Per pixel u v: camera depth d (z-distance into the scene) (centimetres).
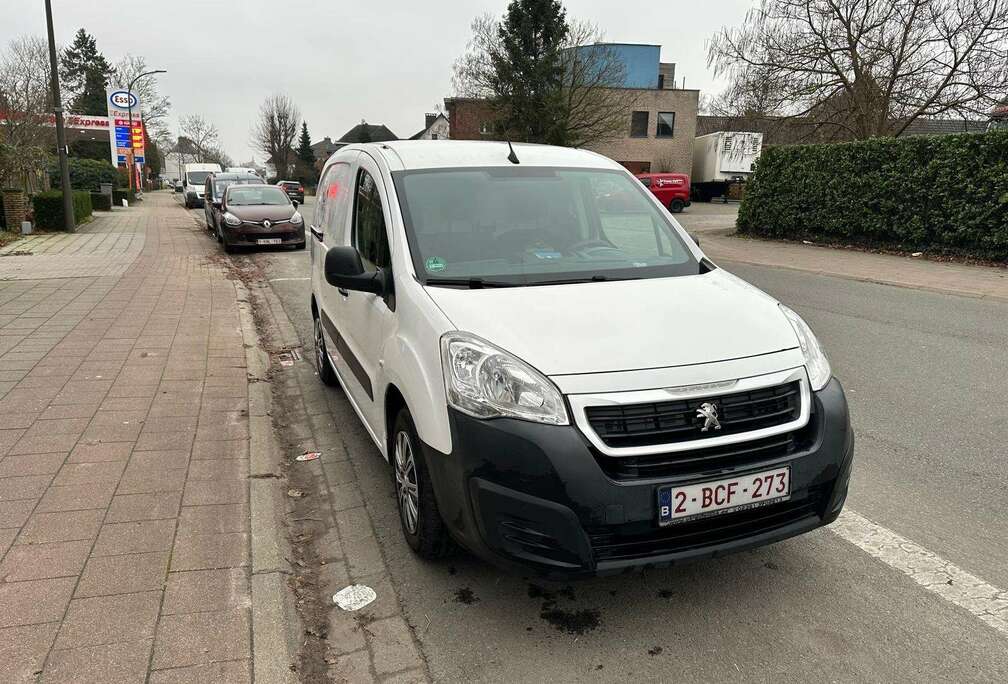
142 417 490
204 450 435
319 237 578
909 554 337
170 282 1090
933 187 1417
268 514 356
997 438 482
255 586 297
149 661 251
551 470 256
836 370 645
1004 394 575
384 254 375
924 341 755
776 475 273
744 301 330
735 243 1886
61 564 308
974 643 273
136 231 2111
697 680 256
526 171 416
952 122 1923
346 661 267
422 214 372
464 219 375
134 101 4878
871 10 1872
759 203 2002
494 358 273
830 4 1906
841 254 1562
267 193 1688
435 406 287
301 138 9075
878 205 1569
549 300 315
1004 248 1305
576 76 4056
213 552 321
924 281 1155
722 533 274
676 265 377
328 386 602
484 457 267
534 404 263
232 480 395
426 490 310
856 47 1905
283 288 1136
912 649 270
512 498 262
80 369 602
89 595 287
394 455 350
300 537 359
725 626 286
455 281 337
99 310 855
